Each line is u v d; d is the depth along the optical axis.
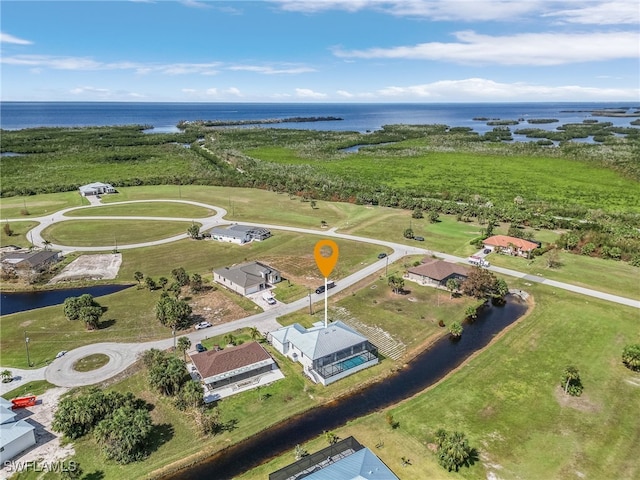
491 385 56.47
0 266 95.44
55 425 47.78
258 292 85.00
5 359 63.06
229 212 140.50
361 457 40.38
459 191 166.88
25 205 146.75
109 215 136.12
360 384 57.72
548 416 50.62
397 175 199.75
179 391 53.75
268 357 60.78
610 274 91.62
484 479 42.03
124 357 63.41
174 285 84.44
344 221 131.12
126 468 44.06
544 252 104.38
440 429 48.75
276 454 46.03
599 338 67.38
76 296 85.38
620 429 48.47
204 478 43.06
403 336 69.31
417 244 110.81
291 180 177.62
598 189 171.25
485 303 80.62
